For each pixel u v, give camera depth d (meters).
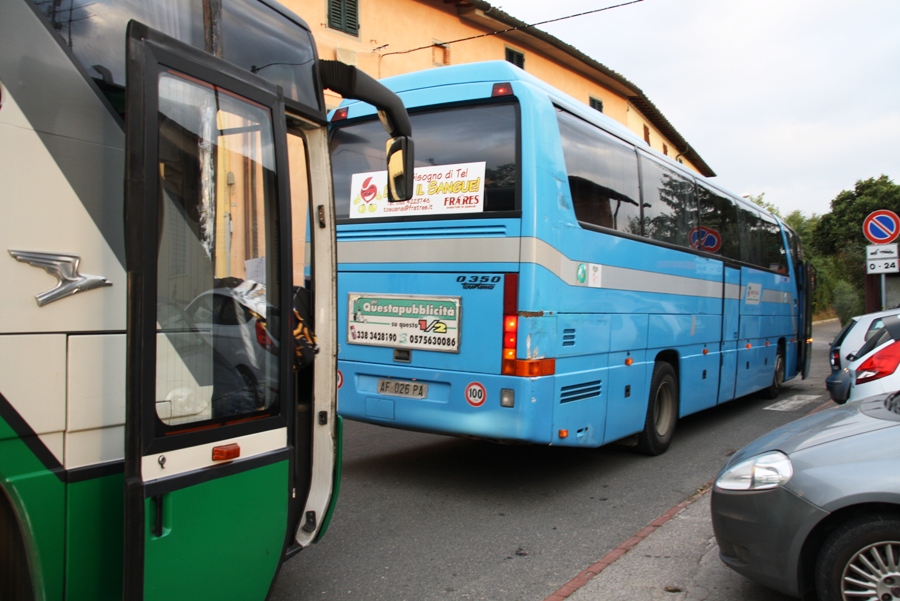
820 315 48.03
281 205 3.23
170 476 2.63
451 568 4.46
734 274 10.06
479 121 5.70
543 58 22.75
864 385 6.80
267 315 3.17
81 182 2.53
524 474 6.81
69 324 2.47
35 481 2.38
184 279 2.75
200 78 2.83
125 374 2.58
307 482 3.78
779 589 3.50
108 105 2.64
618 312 6.62
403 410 5.88
